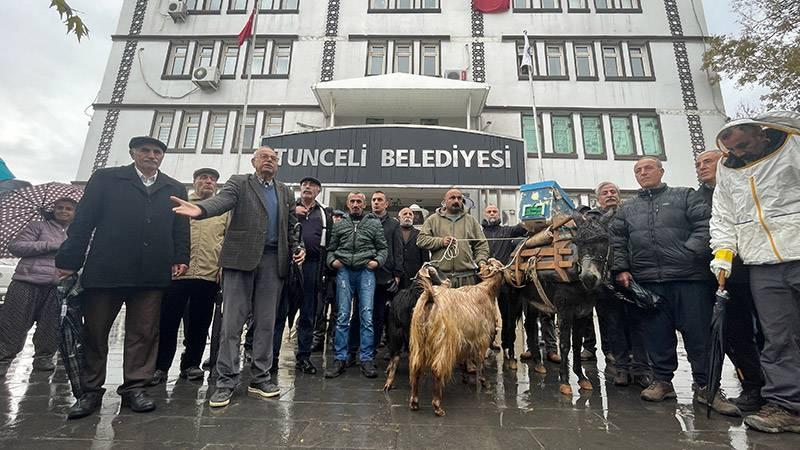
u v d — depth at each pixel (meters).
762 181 3.40
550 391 4.20
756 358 3.84
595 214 4.30
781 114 3.35
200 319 4.57
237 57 17.05
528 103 16.25
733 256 3.65
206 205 3.49
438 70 16.78
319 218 5.21
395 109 15.41
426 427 3.12
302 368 4.84
